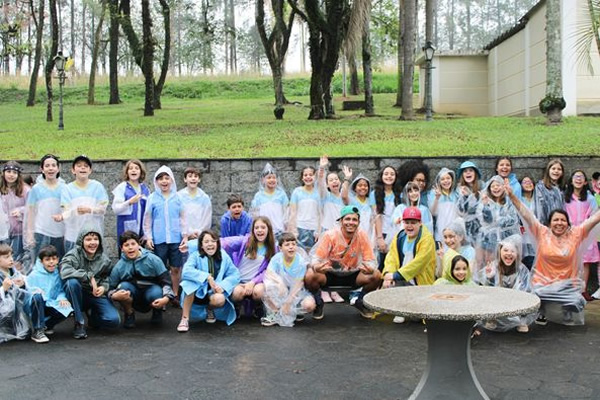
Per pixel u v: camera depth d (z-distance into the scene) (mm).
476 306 4309
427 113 15680
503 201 7578
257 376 5090
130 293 6594
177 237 7711
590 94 15484
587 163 9430
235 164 9500
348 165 9508
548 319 6723
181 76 37562
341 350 5789
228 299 6828
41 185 7453
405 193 7879
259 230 7098
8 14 29328
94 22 48531
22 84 34188
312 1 16578
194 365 5375
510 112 19594
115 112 22547
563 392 4707
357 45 16344
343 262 7055
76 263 6484
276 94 18484
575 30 14945
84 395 4699
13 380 5027
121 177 9406
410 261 6637
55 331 6621
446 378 4426
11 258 6340
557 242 6648
